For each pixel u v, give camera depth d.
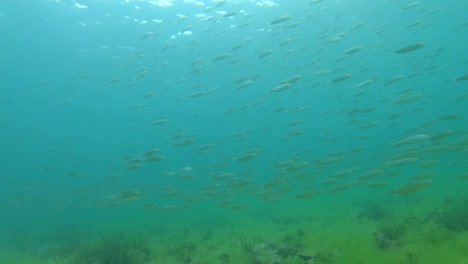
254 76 17.30
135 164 12.76
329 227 11.06
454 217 8.26
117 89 44.59
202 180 23.64
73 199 24.19
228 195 12.83
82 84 41.16
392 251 6.99
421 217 9.83
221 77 42.94
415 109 18.70
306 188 13.28
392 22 35.25
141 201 20.02
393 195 16.22
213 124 76.25
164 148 51.38
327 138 18.94
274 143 34.16
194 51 34.12
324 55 38.00
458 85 60.47
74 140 72.75
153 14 27.55
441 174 22.89
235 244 9.96
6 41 28.50
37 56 32.41
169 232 14.78
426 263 5.96
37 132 63.69
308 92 55.47
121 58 33.69
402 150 12.05
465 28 44.31
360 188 23.41
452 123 29.69
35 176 43.22
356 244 7.89
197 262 8.37
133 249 9.95
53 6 24.66
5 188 29.61
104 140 81.25
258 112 41.94
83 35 29.38
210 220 17.20
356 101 22.33
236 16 28.97
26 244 15.45
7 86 39.41
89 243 12.95
